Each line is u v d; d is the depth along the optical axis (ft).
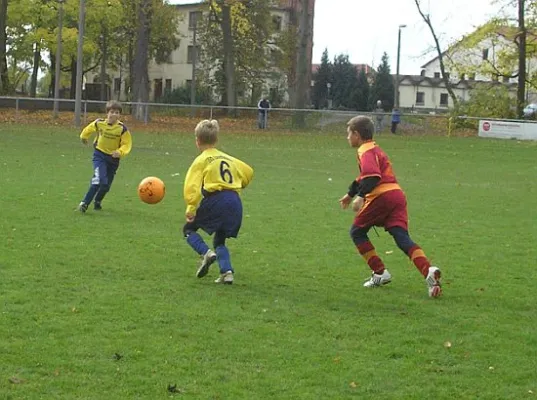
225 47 181.68
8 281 27.14
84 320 23.03
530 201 56.08
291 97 213.46
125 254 32.45
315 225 41.52
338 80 283.38
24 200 46.42
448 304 26.53
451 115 148.56
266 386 18.62
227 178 27.86
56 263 30.25
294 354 20.86
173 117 145.59
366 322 24.03
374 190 27.76
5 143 90.12
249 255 33.37
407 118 144.15
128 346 20.94
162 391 18.10
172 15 211.00
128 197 49.96
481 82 169.17
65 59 201.16
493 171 80.74
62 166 67.46
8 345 20.65
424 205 52.01
